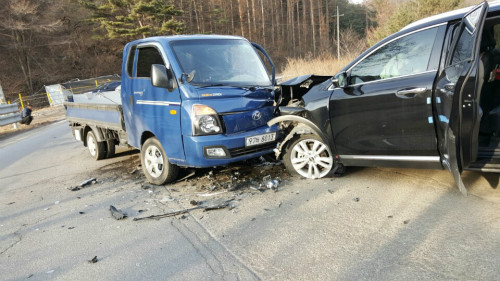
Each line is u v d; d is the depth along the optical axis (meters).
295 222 3.72
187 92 4.62
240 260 3.14
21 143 12.15
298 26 69.69
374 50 4.11
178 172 5.29
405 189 4.18
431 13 35.62
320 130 4.50
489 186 3.94
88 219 4.39
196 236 3.67
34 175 7.10
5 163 8.82
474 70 3.13
